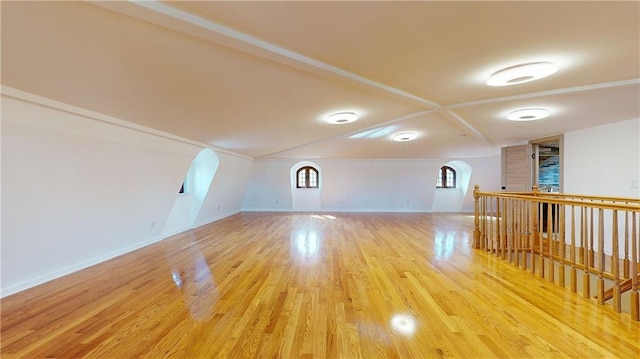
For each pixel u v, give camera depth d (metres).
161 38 1.84
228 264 3.91
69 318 2.40
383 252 4.54
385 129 5.19
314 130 5.02
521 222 4.04
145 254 4.43
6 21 1.56
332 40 1.99
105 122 3.29
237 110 3.53
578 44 2.04
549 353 1.90
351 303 2.67
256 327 2.25
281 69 2.41
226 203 8.31
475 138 6.01
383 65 2.43
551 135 5.59
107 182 3.73
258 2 1.54
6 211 2.67
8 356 1.89
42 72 2.15
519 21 1.75
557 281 3.31
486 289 2.99
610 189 4.47
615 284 2.51
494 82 2.72
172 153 4.75
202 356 1.89
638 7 1.59
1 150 2.46
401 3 1.56
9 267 2.88
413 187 9.28
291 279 3.31
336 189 9.35
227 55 2.12
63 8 1.48
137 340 2.07
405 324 2.28
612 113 3.90
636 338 2.07
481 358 1.85
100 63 2.11
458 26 1.81
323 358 1.86
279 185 9.28
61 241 3.35
